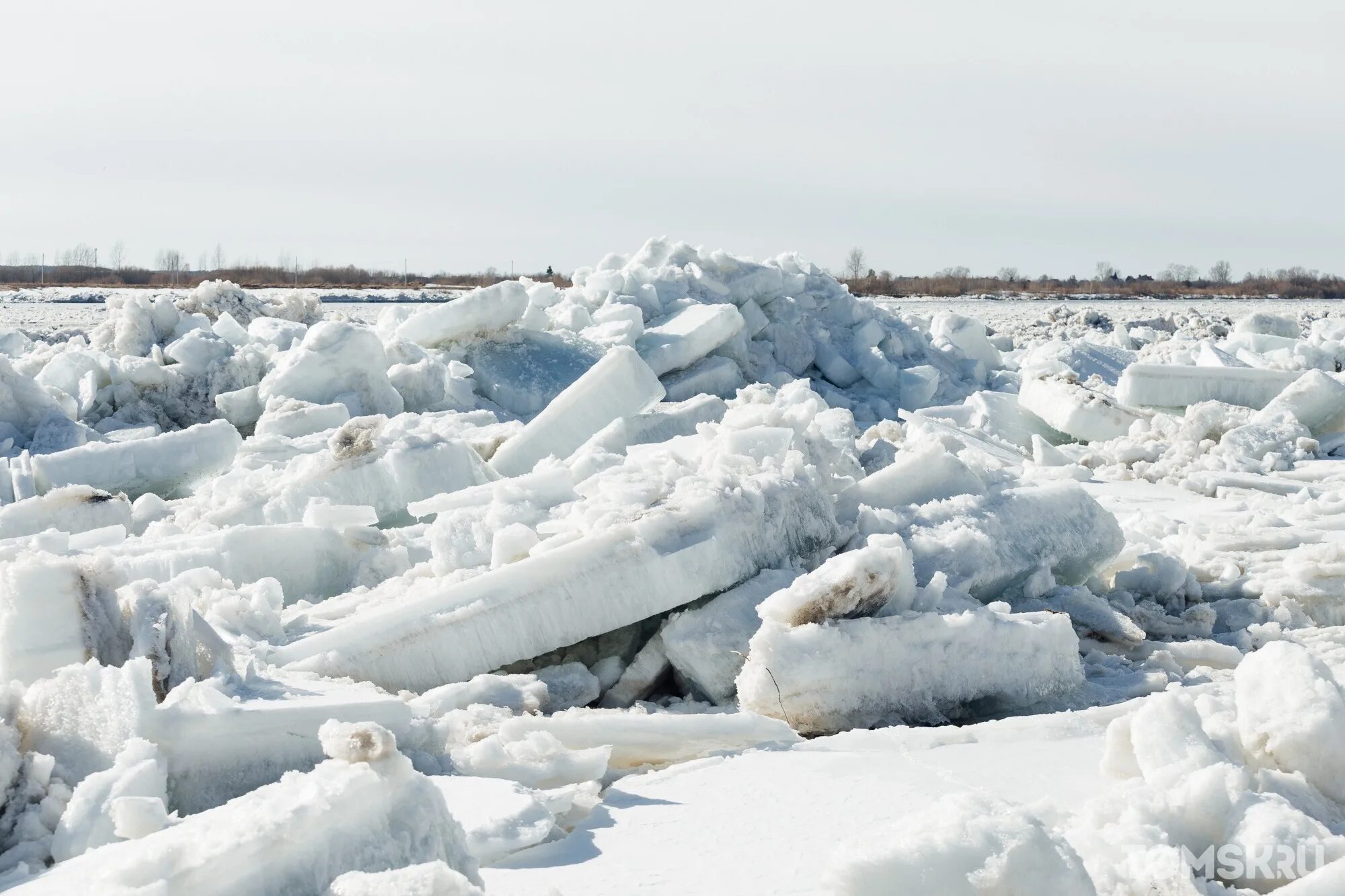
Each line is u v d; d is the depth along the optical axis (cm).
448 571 630
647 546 566
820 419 1021
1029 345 2766
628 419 933
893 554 532
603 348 1577
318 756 413
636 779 440
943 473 729
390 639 536
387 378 1345
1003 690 541
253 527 675
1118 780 430
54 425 1180
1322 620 748
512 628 551
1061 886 285
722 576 580
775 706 502
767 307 1941
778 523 612
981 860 285
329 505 709
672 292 1812
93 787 366
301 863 286
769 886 345
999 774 439
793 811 401
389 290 7375
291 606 646
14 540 688
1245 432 1420
